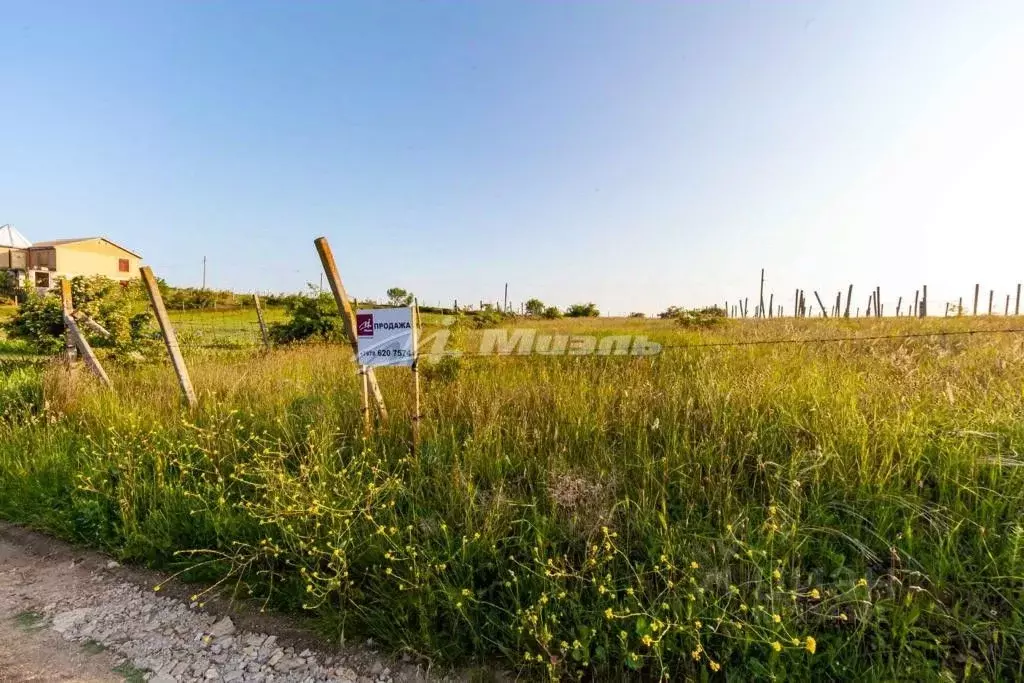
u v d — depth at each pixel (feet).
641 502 9.28
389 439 12.99
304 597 8.19
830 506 8.76
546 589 7.39
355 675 6.79
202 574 9.18
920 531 7.95
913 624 6.49
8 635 7.80
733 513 8.74
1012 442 9.52
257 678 6.75
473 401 14.47
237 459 12.82
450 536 8.90
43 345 25.29
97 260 154.30
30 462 13.41
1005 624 6.35
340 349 31.04
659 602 7.03
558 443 12.00
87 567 9.84
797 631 6.43
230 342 38.83
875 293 91.15
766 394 13.20
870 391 12.91
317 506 8.84
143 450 13.39
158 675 6.84
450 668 6.86
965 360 16.96
